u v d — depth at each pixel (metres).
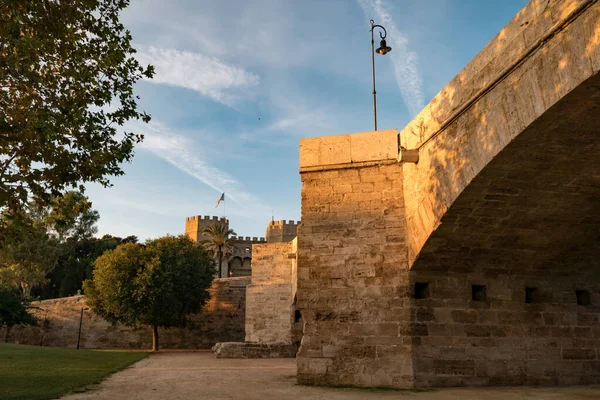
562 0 7.57
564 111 7.82
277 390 11.69
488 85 9.30
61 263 69.69
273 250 37.72
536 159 9.32
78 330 47.09
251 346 29.36
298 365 12.91
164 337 47.31
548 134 8.49
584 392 11.35
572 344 13.68
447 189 10.88
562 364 13.34
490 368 12.60
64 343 46.97
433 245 11.98
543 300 13.84
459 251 12.29
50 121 11.15
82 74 11.74
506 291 13.48
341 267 13.24
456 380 12.23
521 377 12.81
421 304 12.55
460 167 10.39
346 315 12.88
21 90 11.54
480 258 12.72
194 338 47.50
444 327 12.56
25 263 53.81
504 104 8.95
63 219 12.26
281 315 36.06
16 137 10.79
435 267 12.72
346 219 13.55
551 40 7.74
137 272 39.59
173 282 40.12
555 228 12.03
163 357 29.33
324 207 13.84
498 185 10.14
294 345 30.53
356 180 13.77
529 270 13.66
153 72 13.11
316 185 14.09
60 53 11.94
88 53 12.16
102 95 12.27
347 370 12.50
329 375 12.61
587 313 14.20
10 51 11.34
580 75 7.06
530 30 8.30
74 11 12.03
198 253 44.97
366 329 12.62
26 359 19.00
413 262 12.49
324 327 12.98
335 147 14.12
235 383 13.41
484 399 10.18
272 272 37.22
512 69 8.69
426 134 11.91
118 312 38.94
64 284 65.12
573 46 7.23
